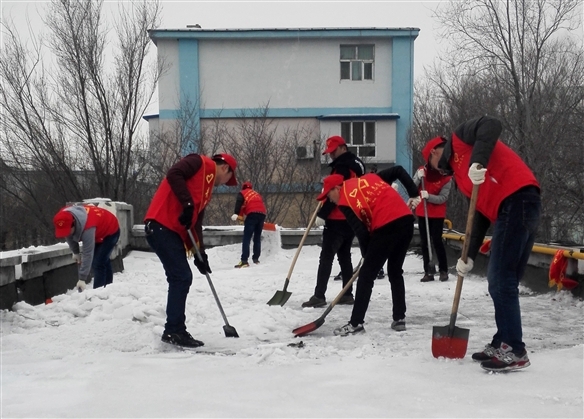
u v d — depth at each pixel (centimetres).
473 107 1591
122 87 1555
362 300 477
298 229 1262
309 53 2231
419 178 788
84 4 1527
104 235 702
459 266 383
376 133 2233
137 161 1734
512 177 356
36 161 1580
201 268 467
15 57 1531
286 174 2045
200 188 442
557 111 1488
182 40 2195
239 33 2192
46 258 684
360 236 479
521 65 1492
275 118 2230
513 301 353
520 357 350
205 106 2220
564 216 1535
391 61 2236
